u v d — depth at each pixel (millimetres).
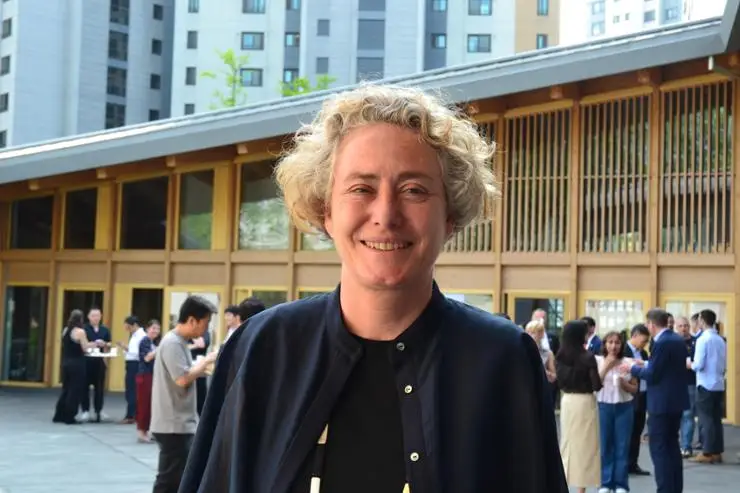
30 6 57438
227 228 20625
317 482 1830
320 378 1893
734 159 16234
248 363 1948
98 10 60219
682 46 15305
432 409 1827
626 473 9461
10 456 11789
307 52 61188
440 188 1902
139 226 21797
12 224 23156
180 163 20781
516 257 17719
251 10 62906
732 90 16297
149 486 9773
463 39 62156
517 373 1895
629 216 17078
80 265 22328
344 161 1887
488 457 1848
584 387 8828
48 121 58188
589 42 16297
